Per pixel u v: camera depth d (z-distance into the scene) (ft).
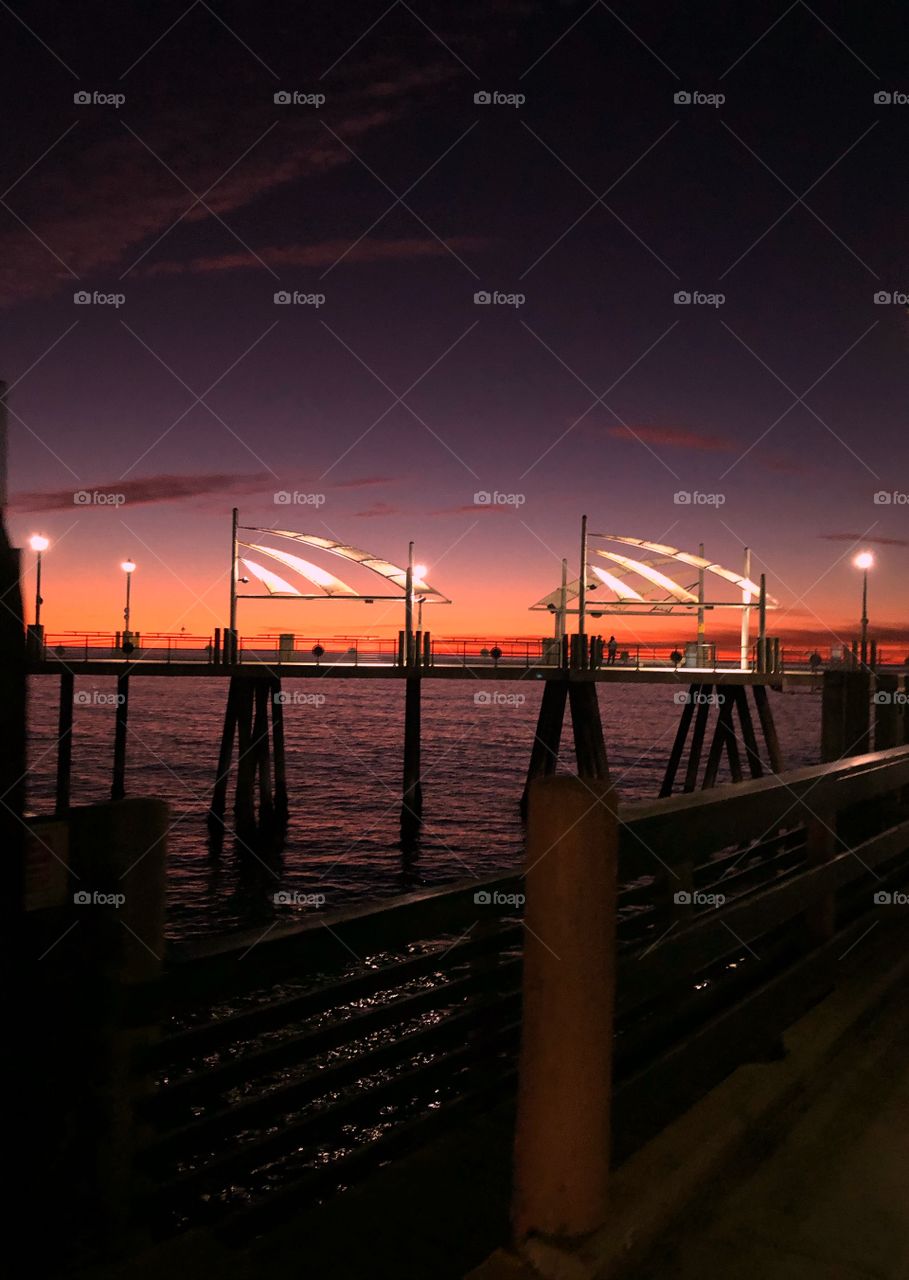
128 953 6.07
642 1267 7.02
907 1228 7.92
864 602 110.52
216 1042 6.91
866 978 13.10
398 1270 6.72
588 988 6.45
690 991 11.78
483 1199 7.54
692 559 97.86
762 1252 7.51
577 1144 6.49
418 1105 17.79
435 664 86.12
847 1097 10.20
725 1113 8.80
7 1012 5.67
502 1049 9.91
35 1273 5.87
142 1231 6.47
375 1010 8.45
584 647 86.69
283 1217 8.27
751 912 11.00
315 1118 8.37
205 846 70.54
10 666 5.48
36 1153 5.84
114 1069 6.10
